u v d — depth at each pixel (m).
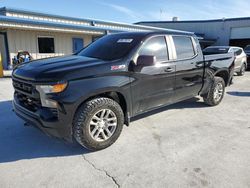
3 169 2.80
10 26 11.13
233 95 7.03
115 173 2.74
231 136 3.81
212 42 25.00
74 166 2.88
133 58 3.54
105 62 3.29
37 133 3.87
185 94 4.68
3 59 13.19
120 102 3.62
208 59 5.08
